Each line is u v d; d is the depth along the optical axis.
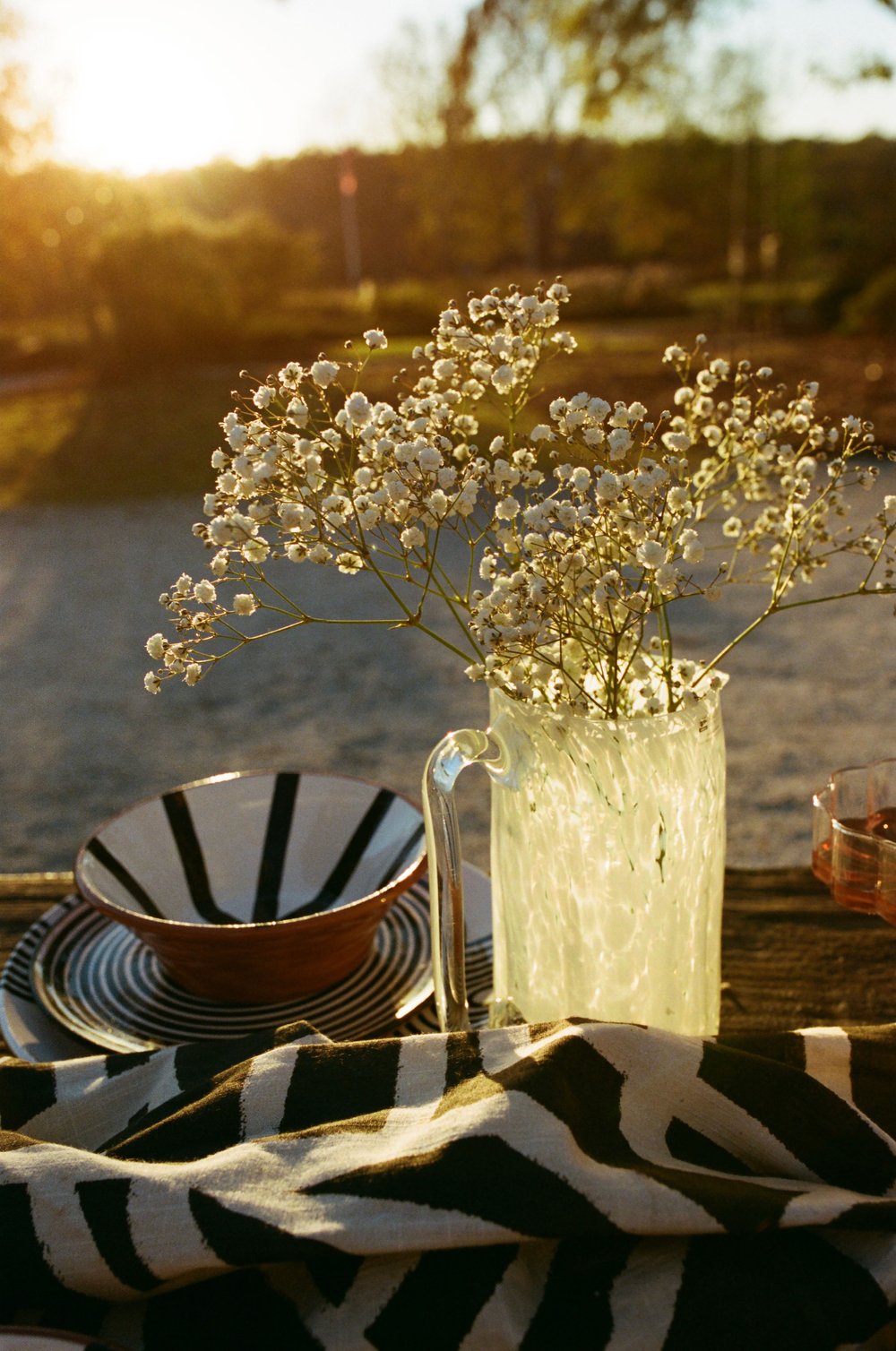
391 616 5.27
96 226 16.28
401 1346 0.59
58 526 7.55
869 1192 0.69
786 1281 0.61
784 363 11.74
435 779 0.81
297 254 18.92
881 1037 0.76
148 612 5.59
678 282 23.03
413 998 0.99
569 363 12.51
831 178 23.66
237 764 3.78
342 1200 0.61
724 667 4.48
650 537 0.74
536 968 0.86
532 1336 0.59
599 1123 0.67
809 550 0.81
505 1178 0.61
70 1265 0.60
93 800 3.58
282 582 5.97
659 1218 0.60
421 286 23.72
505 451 0.79
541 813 0.80
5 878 1.27
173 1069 0.80
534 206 24.58
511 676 0.80
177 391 13.33
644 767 0.76
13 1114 0.79
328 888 1.12
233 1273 0.64
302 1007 0.98
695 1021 0.85
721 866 0.85
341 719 4.11
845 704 4.08
